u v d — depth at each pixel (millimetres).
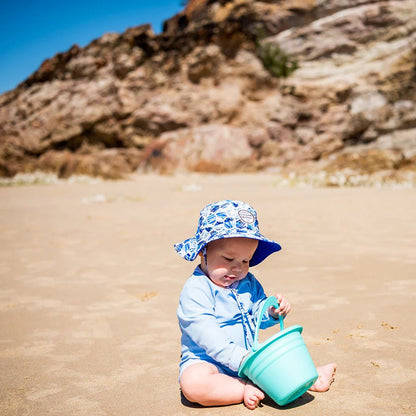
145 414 2051
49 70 35062
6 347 2982
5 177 28141
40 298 4109
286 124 29656
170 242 6500
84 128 32125
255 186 17844
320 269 4645
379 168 21312
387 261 4844
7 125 34500
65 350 2908
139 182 22391
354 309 3377
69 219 9305
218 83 30938
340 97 30891
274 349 1988
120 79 32562
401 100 29797
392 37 32938
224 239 2215
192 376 2094
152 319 3461
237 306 2281
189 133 28469
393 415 1915
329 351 2652
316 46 33625
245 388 2074
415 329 2912
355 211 9109
